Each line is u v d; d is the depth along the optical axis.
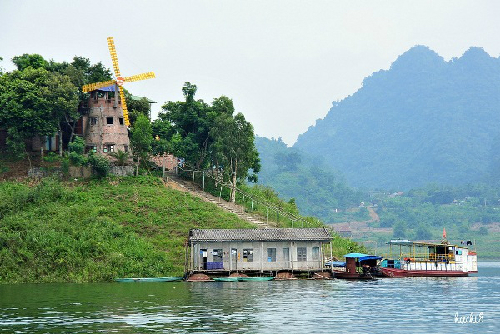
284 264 121.62
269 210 161.38
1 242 119.12
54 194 141.12
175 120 168.75
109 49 162.00
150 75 165.50
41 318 70.31
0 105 148.00
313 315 73.56
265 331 63.25
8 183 145.88
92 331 62.59
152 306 80.12
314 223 159.50
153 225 136.75
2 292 96.25
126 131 164.12
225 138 160.62
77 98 155.00
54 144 161.50
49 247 118.94
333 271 124.62
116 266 119.12
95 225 129.62
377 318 71.94
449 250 141.12
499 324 68.88
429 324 68.50
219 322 68.12
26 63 162.75
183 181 165.00
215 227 139.50
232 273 117.88
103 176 153.12
